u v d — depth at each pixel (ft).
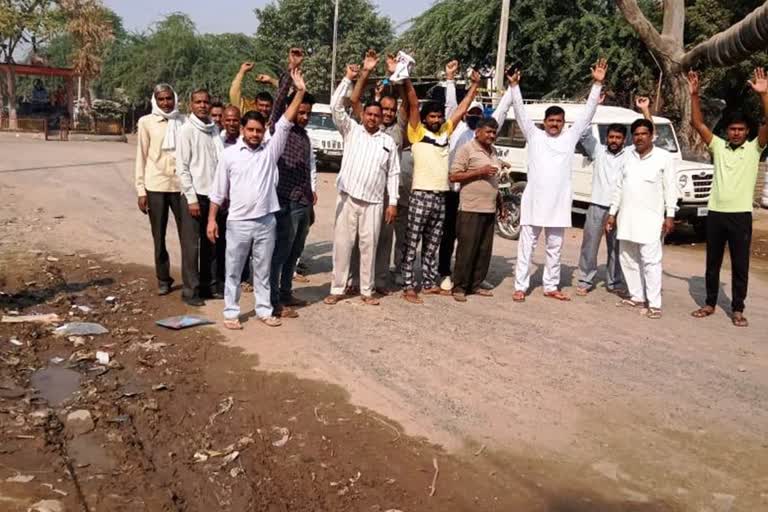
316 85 163.12
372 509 11.66
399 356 18.31
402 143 23.98
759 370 18.48
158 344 18.56
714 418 15.56
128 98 135.13
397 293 24.44
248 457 13.11
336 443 13.75
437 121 22.39
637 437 14.55
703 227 40.65
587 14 69.21
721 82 62.18
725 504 12.25
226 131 22.07
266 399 15.56
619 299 25.21
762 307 25.02
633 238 22.94
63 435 13.57
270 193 19.20
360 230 22.00
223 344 18.74
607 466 13.35
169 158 21.76
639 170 22.74
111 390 15.72
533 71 72.59
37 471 12.19
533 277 28.30
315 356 18.06
